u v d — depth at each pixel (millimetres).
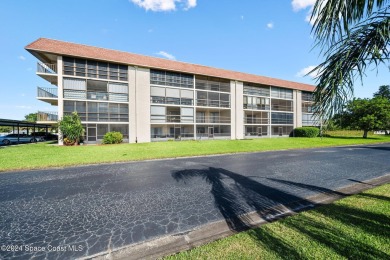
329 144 22188
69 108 19500
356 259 2516
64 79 19297
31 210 4676
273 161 11555
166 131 25500
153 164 10625
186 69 25969
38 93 18891
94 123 20469
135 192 5957
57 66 19047
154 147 17375
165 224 3924
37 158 11688
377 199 4672
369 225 3400
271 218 4141
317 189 6109
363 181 6945
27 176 8008
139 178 7645
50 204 5039
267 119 32781
